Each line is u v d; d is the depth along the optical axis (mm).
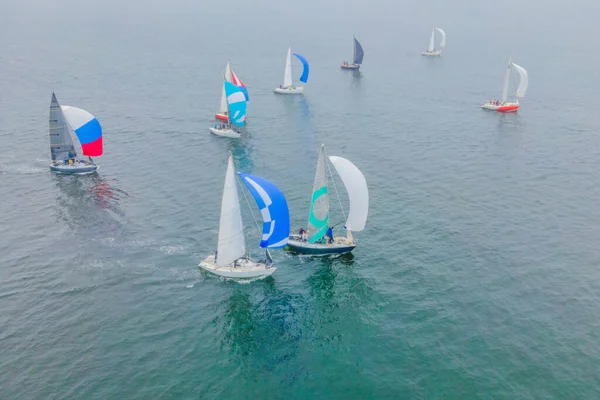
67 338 48500
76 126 83500
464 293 55500
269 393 43094
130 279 57312
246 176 55969
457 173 87812
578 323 50875
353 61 169125
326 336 49719
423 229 69000
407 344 48375
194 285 56781
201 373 45031
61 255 61625
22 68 157625
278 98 132750
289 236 64625
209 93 134125
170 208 73875
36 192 78500
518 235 67500
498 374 44656
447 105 127875
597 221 71562
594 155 95812
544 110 122750
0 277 57188
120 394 42531
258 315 52531
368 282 57875
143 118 114000
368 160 93250
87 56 178000
